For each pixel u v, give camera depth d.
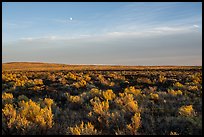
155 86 18.84
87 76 25.36
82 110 11.09
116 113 9.34
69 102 12.93
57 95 15.35
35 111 9.14
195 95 14.00
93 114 9.77
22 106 11.05
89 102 12.77
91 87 18.61
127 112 9.96
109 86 19.58
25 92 16.41
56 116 9.66
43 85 19.55
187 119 8.78
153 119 9.00
